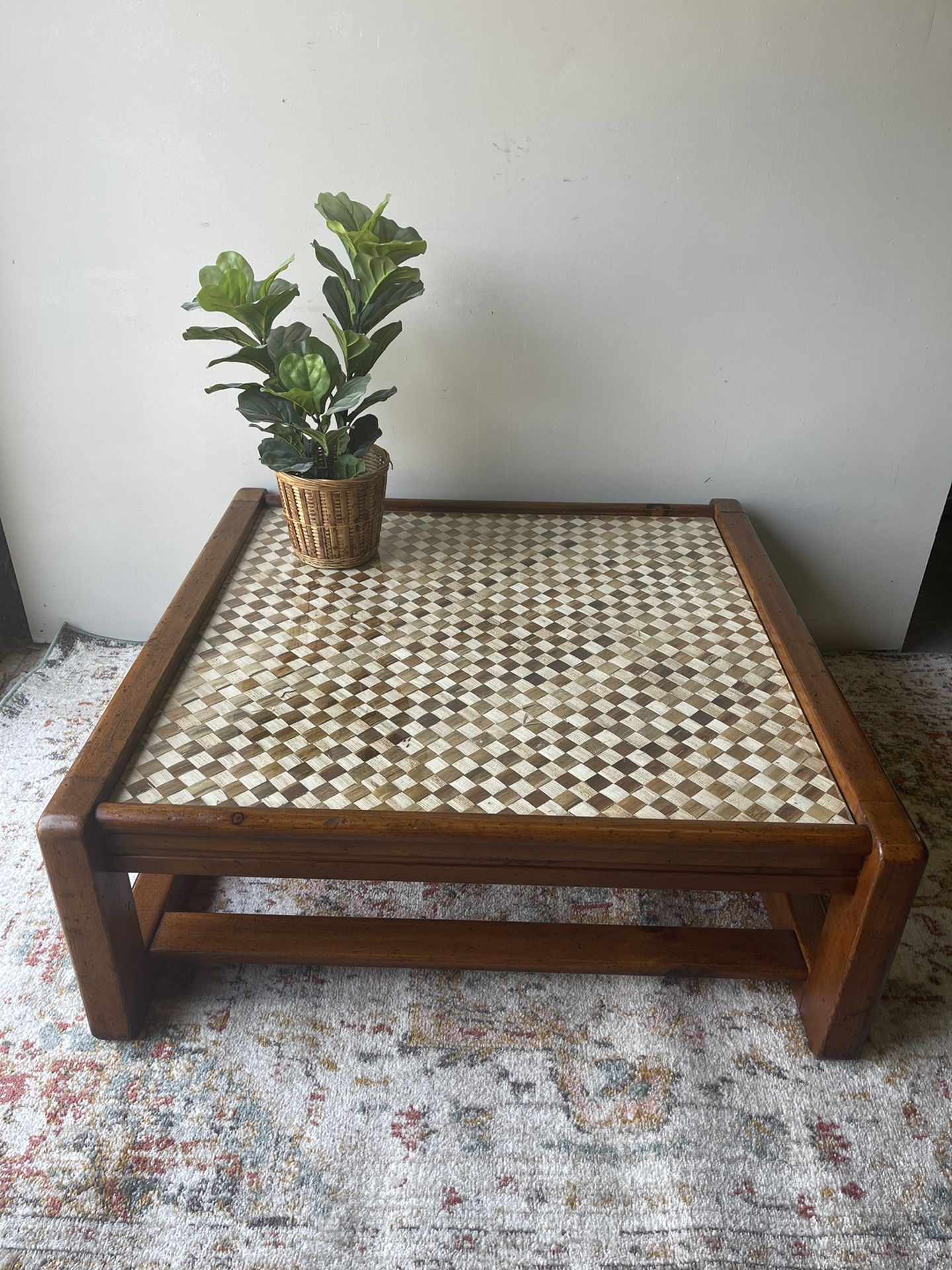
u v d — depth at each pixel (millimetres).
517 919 1605
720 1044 1401
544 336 1951
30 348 1955
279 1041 1393
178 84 1713
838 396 2006
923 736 2043
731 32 1663
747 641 1657
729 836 1215
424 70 1704
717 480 2119
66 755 1940
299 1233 1159
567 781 1313
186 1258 1132
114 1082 1330
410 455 2096
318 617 1697
